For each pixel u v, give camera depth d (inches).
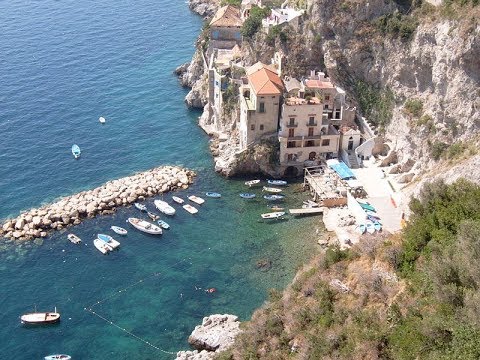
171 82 6038.4
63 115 5324.8
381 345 1884.8
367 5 4330.7
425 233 2158.0
